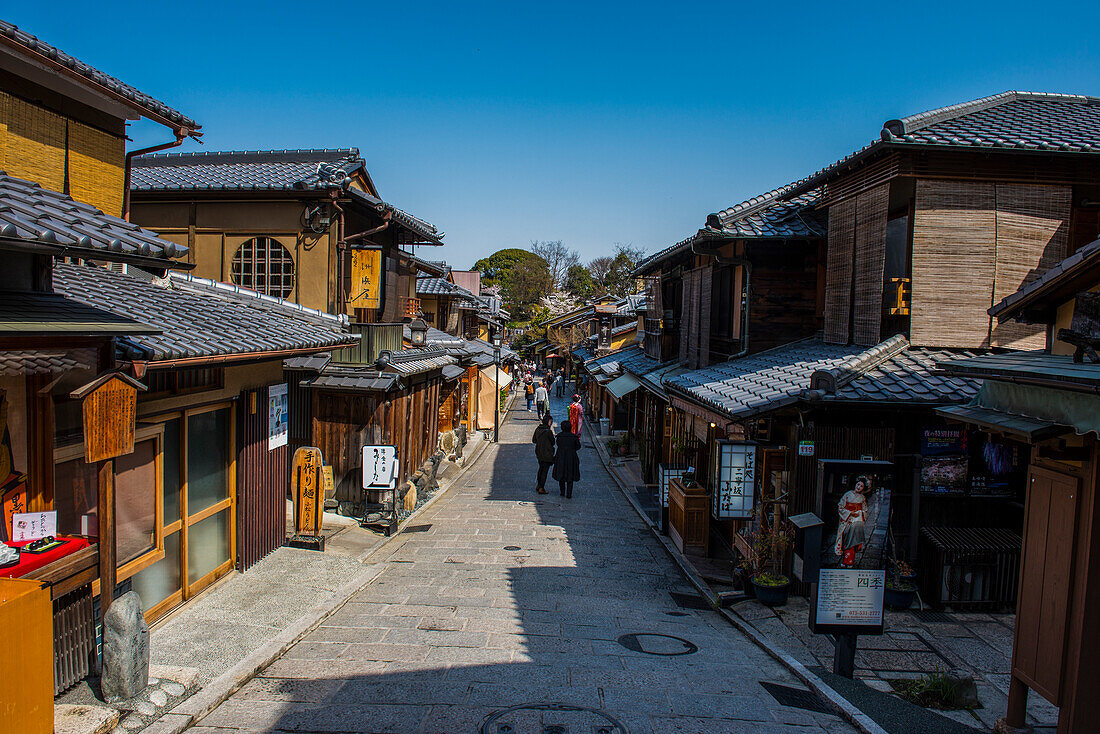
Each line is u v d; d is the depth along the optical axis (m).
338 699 5.43
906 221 11.30
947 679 6.20
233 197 13.92
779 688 6.08
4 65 7.22
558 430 31.66
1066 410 4.71
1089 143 9.56
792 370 10.45
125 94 8.27
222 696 5.43
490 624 7.78
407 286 19.19
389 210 14.91
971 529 8.80
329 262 14.00
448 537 12.64
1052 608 5.05
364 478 12.69
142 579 6.95
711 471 11.79
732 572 9.98
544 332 67.44
